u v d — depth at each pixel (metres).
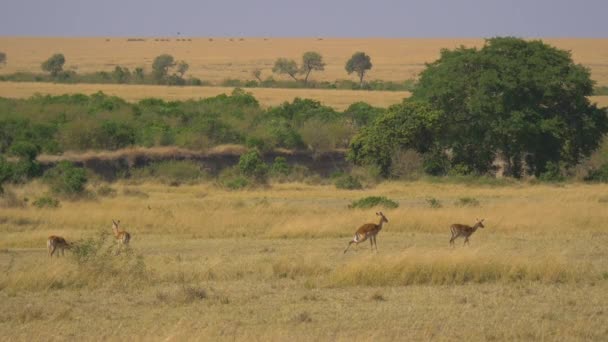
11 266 41.22
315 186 96.00
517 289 36.25
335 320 30.56
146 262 43.12
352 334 28.33
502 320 30.53
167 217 60.66
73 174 80.19
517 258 39.62
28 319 31.06
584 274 38.91
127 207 67.38
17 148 96.19
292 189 92.25
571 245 50.72
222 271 39.81
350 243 47.34
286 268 40.00
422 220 58.91
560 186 97.88
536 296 34.88
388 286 37.19
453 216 59.72
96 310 32.53
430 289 36.38
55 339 27.98
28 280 36.59
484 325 29.70
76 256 39.25
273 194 85.31
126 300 34.34
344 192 87.44
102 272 37.91
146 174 100.56
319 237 55.44
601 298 34.34
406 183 98.44
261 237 55.50
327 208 69.38
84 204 69.25
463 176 103.12
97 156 104.81
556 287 36.81
